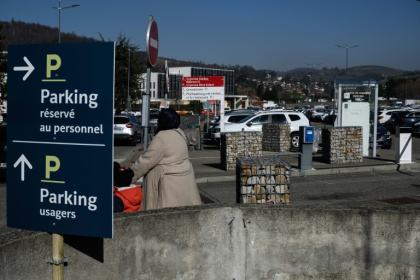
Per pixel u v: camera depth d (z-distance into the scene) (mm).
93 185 3053
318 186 11727
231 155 14359
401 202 9516
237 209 4090
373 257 4242
